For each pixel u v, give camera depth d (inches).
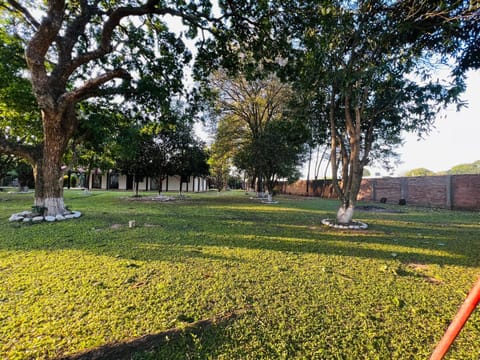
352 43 228.1
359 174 253.0
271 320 77.7
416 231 228.5
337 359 61.9
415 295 96.7
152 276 109.3
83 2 262.2
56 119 251.8
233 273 115.3
